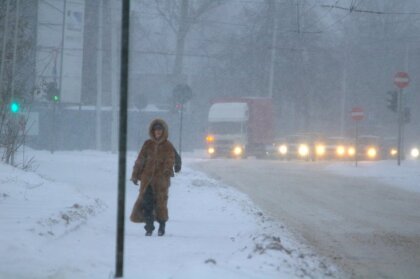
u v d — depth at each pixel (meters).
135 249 31.42
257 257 29.02
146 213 36.47
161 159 36.53
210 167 106.56
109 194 58.50
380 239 39.75
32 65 90.31
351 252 35.16
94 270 25.97
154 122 36.84
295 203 59.34
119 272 23.73
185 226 41.41
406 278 28.88
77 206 42.53
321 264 30.36
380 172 99.50
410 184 82.50
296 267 28.17
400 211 54.75
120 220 23.70
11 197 45.59
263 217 47.62
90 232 36.31
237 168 105.31
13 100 73.19
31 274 24.77
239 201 57.78
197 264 26.02
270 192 69.25
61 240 32.84
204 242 34.44
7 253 27.58
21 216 36.56
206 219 45.38
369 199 64.25
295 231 42.19
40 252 29.05
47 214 37.62
